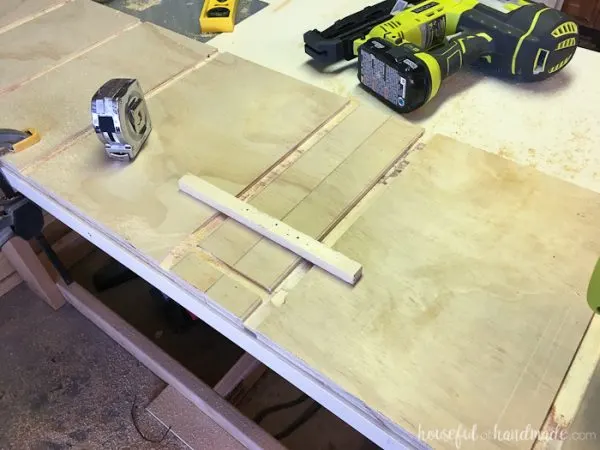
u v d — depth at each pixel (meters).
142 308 1.49
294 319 0.58
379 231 0.65
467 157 0.72
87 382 1.37
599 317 0.56
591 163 0.77
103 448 1.26
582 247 0.61
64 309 1.51
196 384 1.16
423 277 0.60
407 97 0.82
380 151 0.75
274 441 1.06
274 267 0.63
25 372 1.40
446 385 0.51
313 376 0.56
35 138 0.82
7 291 1.55
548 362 0.52
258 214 0.67
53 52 0.98
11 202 0.93
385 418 0.50
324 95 0.85
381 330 0.56
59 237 1.51
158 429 1.27
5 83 0.92
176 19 1.12
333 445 1.23
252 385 1.31
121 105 0.72
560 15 0.85
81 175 0.76
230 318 0.61
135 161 0.77
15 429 1.30
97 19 1.06
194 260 0.65
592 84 0.89
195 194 0.71
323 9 1.12
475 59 0.88
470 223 0.65
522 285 0.58
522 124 0.83
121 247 0.71
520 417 0.49
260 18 1.10
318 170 0.73
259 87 0.88
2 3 1.12
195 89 0.88
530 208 0.65
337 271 0.60
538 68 0.87
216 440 1.19
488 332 0.55
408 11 0.92
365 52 0.85
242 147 0.78
